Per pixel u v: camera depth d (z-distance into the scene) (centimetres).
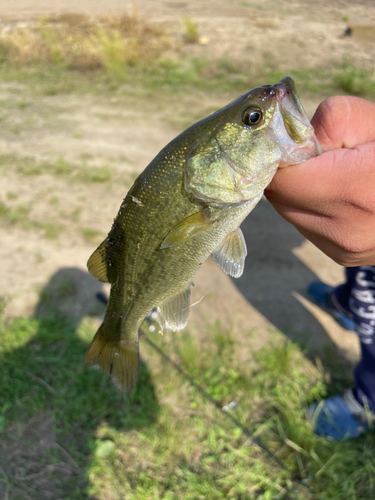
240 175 19
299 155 17
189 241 21
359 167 15
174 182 20
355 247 17
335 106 17
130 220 21
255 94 19
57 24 154
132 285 22
